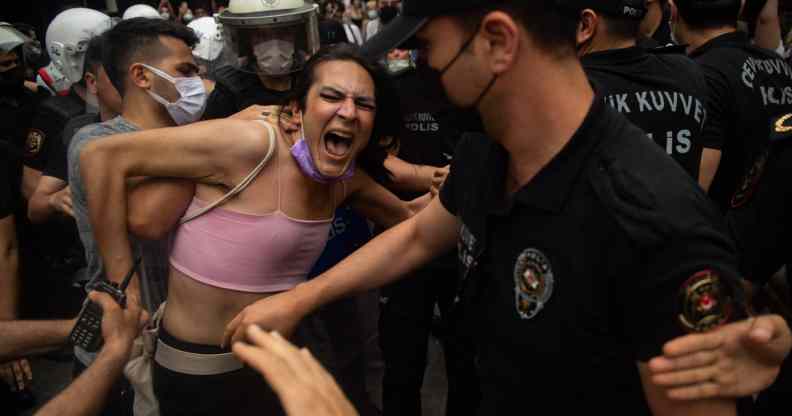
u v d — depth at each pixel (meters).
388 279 1.50
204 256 1.75
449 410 2.57
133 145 1.66
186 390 1.81
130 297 1.72
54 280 2.95
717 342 0.85
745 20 3.14
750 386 0.87
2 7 8.37
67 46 2.99
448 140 2.55
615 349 1.00
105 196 1.67
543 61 0.98
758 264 1.58
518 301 1.08
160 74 2.01
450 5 0.97
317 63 1.69
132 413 2.05
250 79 2.82
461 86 1.02
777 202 1.54
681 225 0.88
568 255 0.99
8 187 2.31
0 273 2.29
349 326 2.68
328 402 0.75
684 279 0.87
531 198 1.01
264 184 1.73
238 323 1.47
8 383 2.45
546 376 1.06
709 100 2.24
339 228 2.52
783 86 2.35
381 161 1.95
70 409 1.51
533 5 0.95
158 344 1.85
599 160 0.98
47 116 3.01
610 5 1.75
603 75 1.79
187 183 1.73
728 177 2.33
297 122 1.75
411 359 2.59
